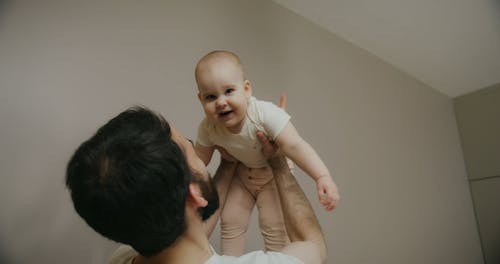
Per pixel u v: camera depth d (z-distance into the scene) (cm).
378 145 240
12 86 124
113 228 59
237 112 93
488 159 275
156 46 159
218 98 92
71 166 60
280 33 209
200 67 95
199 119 164
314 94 215
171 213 60
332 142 215
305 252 73
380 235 223
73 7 142
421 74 276
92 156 59
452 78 276
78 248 126
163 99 155
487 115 277
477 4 206
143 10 160
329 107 220
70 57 137
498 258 264
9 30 126
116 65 147
